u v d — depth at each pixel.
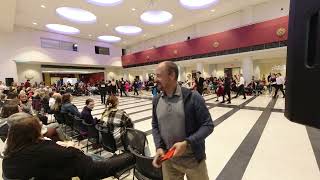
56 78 21.23
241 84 10.12
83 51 18.81
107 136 2.86
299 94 0.55
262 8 12.04
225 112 6.62
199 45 14.73
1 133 2.51
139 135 2.08
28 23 13.91
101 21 13.83
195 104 1.39
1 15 9.98
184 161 1.47
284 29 10.52
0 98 6.50
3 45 13.97
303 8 0.53
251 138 3.98
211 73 17.27
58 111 4.75
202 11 12.42
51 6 10.84
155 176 1.74
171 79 1.39
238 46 12.52
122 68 22.86
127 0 10.50
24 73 16.03
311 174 2.57
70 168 1.33
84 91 18.31
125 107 8.88
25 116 1.39
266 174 2.63
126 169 1.84
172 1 10.73
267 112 6.28
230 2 11.35
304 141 3.67
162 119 1.47
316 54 0.50
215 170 2.80
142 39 20.14
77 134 3.95
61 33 16.73
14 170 1.30
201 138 1.33
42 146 1.32
